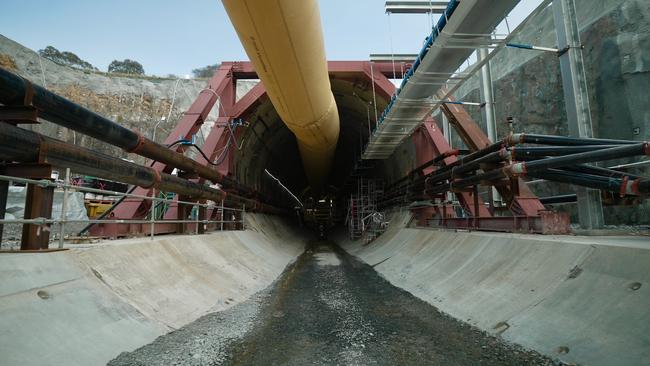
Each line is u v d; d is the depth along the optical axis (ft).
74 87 170.19
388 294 32.40
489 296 23.75
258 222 76.54
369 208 98.94
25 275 14.76
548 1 25.04
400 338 20.07
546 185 61.31
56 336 13.61
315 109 49.16
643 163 32.45
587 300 17.07
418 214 62.28
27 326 12.92
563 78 34.76
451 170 44.45
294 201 153.07
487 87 56.03
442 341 19.31
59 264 17.10
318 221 167.43
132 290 20.53
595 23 51.65
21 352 11.87
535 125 62.85
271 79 38.34
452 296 27.32
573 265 19.97
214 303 26.17
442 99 47.47
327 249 88.79
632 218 46.57
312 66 37.47
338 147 129.29
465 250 33.88
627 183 24.20
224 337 19.95
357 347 18.76
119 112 170.71
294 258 66.23
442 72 39.40
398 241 59.16
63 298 15.57
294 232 119.14
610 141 25.39
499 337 18.94
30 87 16.94
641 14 45.60
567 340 15.81
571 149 26.73
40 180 17.08
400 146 81.61
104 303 17.58
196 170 41.70
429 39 35.91
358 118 96.22
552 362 15.20
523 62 66.23
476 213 40.24
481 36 32.01
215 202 51.29
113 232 32.19
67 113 20.04
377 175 114.83
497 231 35.04
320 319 24.16
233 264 38.29
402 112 52.08
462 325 21.97
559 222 28.30
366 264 56.49
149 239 29.84
